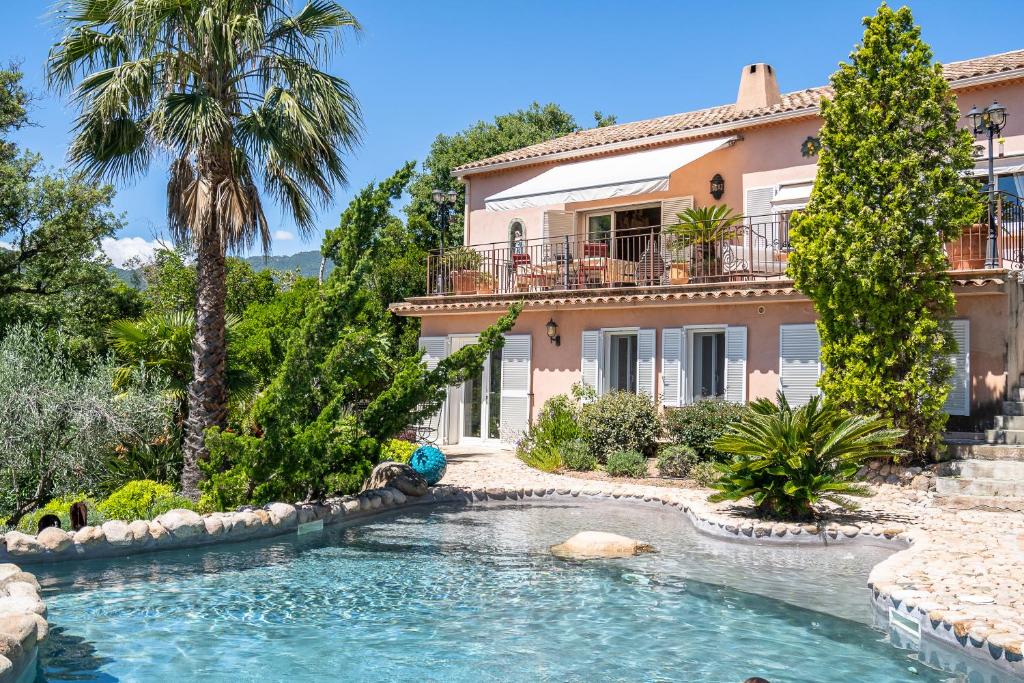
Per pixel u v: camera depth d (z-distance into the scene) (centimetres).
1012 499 1327
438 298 2483
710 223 2114
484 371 2445
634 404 1939
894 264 1533
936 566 934
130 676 684
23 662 665
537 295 2267
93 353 2230
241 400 1712
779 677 683
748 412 1388
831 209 1612
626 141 2509
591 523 1395
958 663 696
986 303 1617
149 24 1404
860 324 1608
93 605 887
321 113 1523
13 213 2412
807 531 1207
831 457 1291
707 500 1415
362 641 780
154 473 1570
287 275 4397
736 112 2372
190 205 1495
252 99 1554
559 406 2053
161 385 1662
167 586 970
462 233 4403
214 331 1501
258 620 845
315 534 1289
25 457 1338
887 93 1581
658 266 2278
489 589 969
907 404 1545
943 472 1484
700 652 749
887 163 1552
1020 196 1888
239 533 1209
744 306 1942
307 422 1430
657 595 941
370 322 2541
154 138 1427
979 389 1622
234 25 1427
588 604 905
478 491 1619
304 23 1569
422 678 686
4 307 2336
